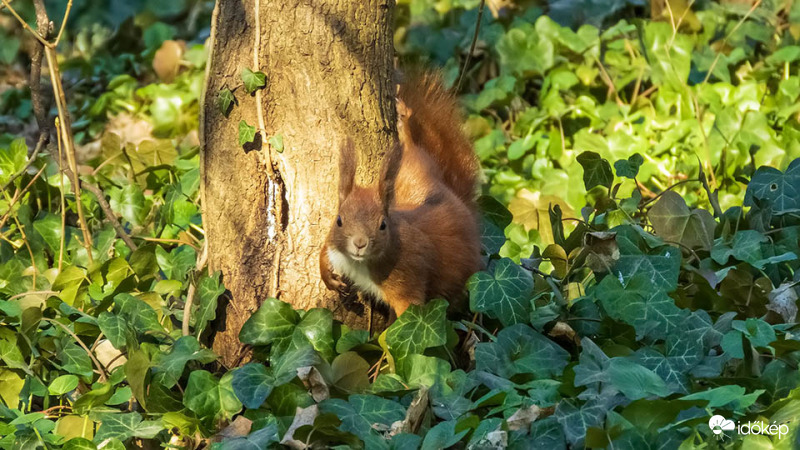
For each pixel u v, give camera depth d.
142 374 6.77
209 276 7.39
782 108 11.41
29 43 15.95
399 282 6.84
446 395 6.37
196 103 13.14
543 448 5.63
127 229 9.80
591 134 11.09
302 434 5.84
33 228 9.06
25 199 9.44
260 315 7.05
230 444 6.06
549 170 10.68
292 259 7.23
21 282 8.37
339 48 7.10
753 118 10.90
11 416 6.89
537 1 14.02
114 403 6.86
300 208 7.20
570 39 12.59
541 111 12.07
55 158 8.78
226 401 6.65
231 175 7.27
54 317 7.80
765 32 13.07
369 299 7.37
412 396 6.43
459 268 7.18
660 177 10.81
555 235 8.22
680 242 7.79
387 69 7.50
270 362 6.85
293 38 7.02
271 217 7.28
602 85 12.37
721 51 13.09
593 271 7.23
